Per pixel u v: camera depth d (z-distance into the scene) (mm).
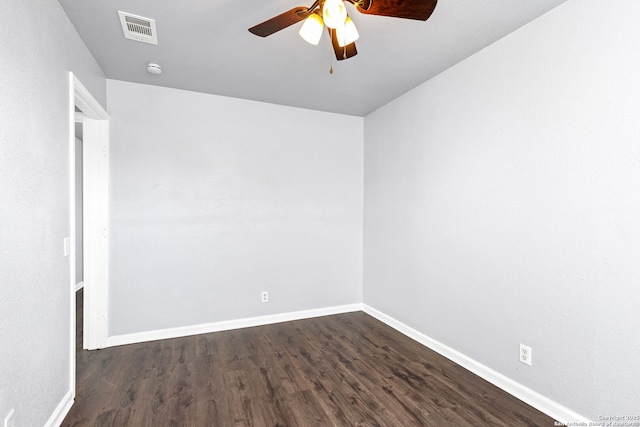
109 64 2553
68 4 1813
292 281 3549
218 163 3209
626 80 1549
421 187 2912
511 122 2102
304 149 3602
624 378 1555
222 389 2137
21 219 1427
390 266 3365
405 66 2584
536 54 1950
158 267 2984
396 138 3273
